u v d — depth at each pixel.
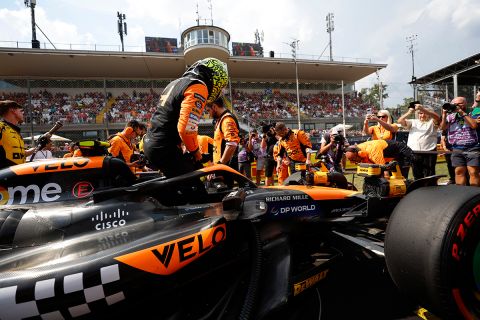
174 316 1.74
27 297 1.43
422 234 1.56
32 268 1.58
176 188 2.32
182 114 2.21
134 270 1.55
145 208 2.05
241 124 23.92
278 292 1.71
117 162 2.71
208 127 20.56
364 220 2.63
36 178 2.47
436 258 1.48
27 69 23.88
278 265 1.88
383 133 5.06
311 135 19.73
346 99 31.94
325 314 2.14
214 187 2.60
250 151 8.52
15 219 2.00
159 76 27.33
